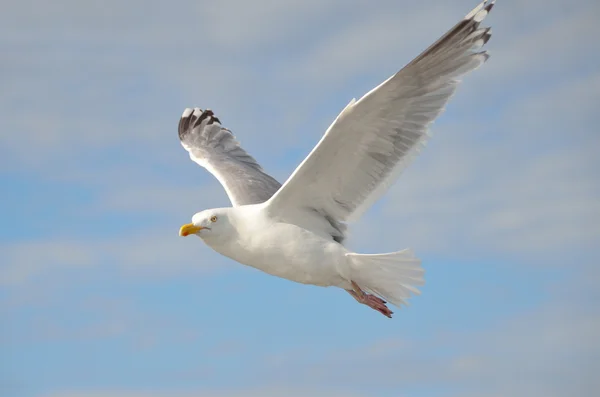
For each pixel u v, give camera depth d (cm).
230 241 1280
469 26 1138
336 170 1223
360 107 1143
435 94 1175
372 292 1271
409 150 1205
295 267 1260
